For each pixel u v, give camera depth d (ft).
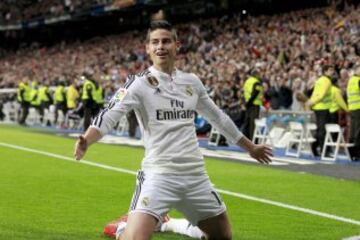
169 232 26.08
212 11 148.97
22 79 161.79
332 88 62.23
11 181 42.93
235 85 81.61
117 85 112.16
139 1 148.15
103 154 63.31
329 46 88.58
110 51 158.40
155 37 18.37
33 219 29.50
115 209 32.40
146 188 17.72
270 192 39.09
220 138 76.33
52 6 189.47
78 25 192.44
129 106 17.89
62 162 55.62
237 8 141.49
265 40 108.27
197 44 130.31
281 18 115.03
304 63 85.76
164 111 18.13
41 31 206.28
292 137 65.67
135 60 138.92
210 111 19.47
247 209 33.12
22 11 200.75
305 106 67.51
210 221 18.75
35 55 193.88
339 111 64.08
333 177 46.91
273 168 52.80
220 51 115.34
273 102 79.97
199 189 18.21
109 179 44.29
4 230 26.86
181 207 18.51
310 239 26.16
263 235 26.84
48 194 37.24
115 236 25.32
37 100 123.54
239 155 64.28
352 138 60.18
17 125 123.85
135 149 69.51
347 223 29.55
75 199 35.55
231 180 44.65
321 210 32.94
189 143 18.25
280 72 84.69
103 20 183.32
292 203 35.06
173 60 18.62
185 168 18.01
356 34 86.99
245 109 71.92
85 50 173.27
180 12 157.38
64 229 27.27
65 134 94.53
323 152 60.85
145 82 18.20
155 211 17.48
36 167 51.65
